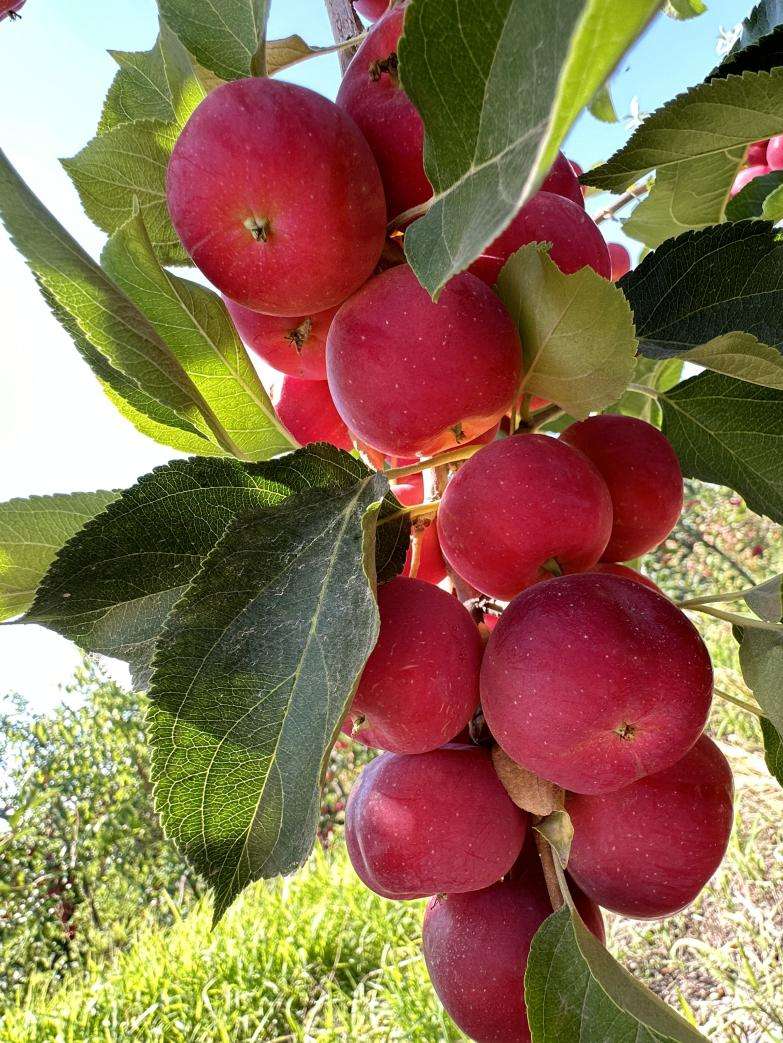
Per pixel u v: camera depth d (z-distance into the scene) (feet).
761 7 0.92
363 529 0.52
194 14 0.64
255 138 0.53
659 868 0.63
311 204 0.54
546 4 0.29
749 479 0.83
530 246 0.57
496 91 0.34
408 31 0.36
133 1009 4.44
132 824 8.18
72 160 0.72
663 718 0.57
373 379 0.58
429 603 0.61
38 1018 4.50
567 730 0.56
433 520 0.73
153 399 0.69
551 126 0.22
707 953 2.75
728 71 0.75
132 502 0.60
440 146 0.38
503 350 0.59
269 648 0.52
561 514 0.60
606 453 0.70
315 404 0.79
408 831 0.64
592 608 0.58
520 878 0.70
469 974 0.67
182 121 0.75
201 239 0.57
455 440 0.65
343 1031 3.67
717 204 0.94
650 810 0.63
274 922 4.81
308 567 0.55
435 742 0.61
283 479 0.62
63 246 0.56
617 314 0.57
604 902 0.67
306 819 0.47
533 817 0.67
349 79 0.63
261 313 0.64
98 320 0.59
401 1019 3.41
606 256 0.68
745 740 3.57
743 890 2.98
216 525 0.62
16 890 7.44
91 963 5.68
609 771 0.58
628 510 0.70
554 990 0.59
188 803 0.50
